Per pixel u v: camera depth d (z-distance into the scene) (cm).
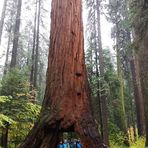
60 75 432
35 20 2738
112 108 2752
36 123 412
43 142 393
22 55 3133
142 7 1190
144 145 1579
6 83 1270
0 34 2503
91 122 402
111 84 2706
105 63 2705
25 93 1297
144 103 1574
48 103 423
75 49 449
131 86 3478
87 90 434
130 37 2481
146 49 1496
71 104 411
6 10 2872
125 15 2189
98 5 2330
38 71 3362
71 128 405
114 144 2217
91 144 378
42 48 3192
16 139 1327
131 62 2606
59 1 486
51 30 480
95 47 2453
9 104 1232
